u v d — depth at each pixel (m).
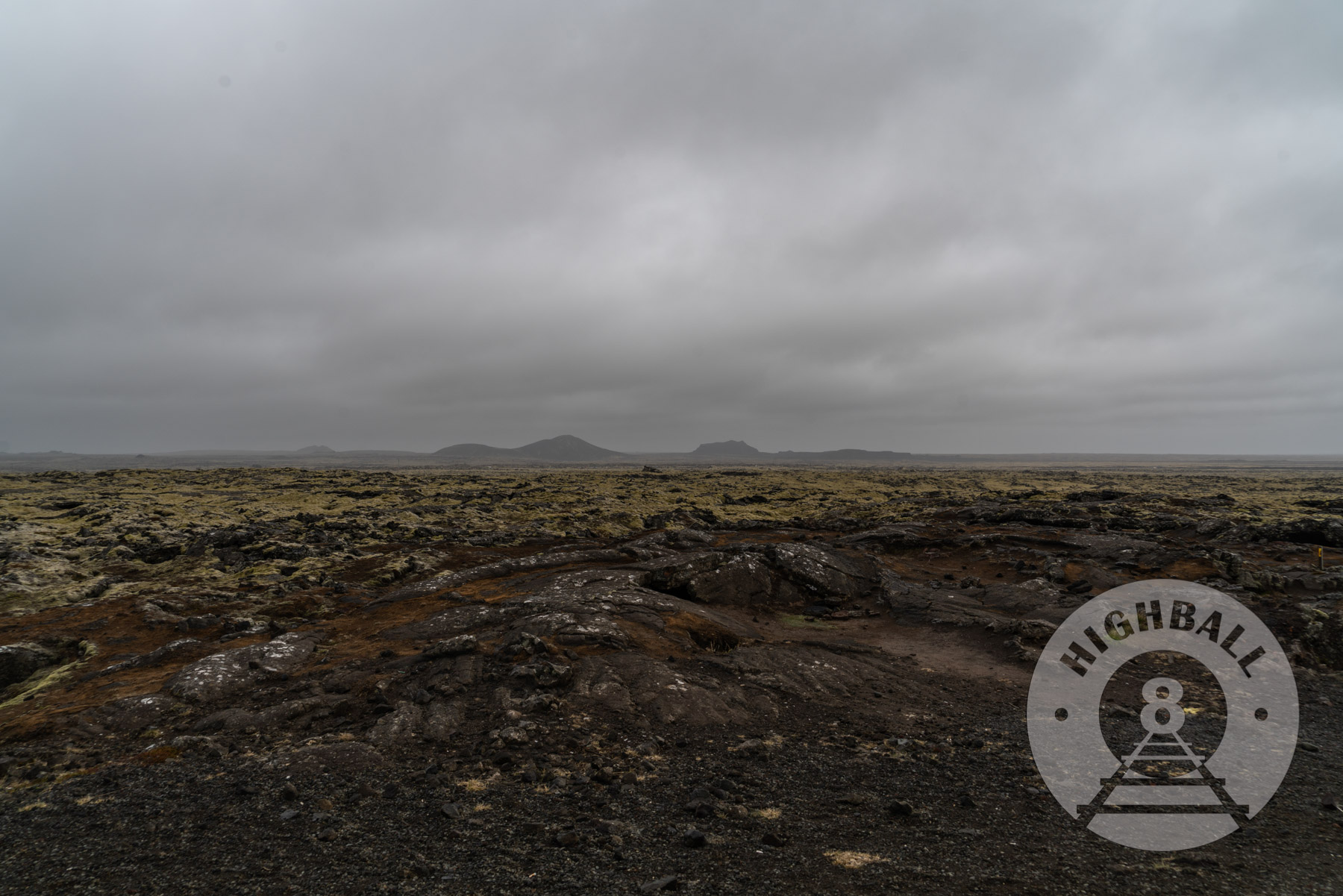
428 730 15.48
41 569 34.41
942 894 8.91
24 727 16.38
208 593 31.17
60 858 10.35
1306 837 10.71
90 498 68.44
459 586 32.81
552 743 14.84
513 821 11.36
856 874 9.49
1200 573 30.53
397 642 23.38
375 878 9.53
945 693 19.42
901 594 30.39
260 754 14.66
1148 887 9.12
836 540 44.16
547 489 103.75
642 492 97.81
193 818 11.68
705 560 30.53
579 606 24.67
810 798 12.43
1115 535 40.00
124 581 33.69
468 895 9.04
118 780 13.43
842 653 23.02
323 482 112.56
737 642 23.45
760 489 110.75
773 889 9.09
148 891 9.31
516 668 18.66
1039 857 10.03
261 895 9.13
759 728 16.33
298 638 23.34
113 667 21.73
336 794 12.55
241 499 76.38
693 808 11.79
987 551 38.88
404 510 67.75
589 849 10.36
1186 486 127.31
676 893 8.98
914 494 99.88
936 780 13.28
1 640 24.17
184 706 17.61
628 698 17.38
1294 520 48.94
